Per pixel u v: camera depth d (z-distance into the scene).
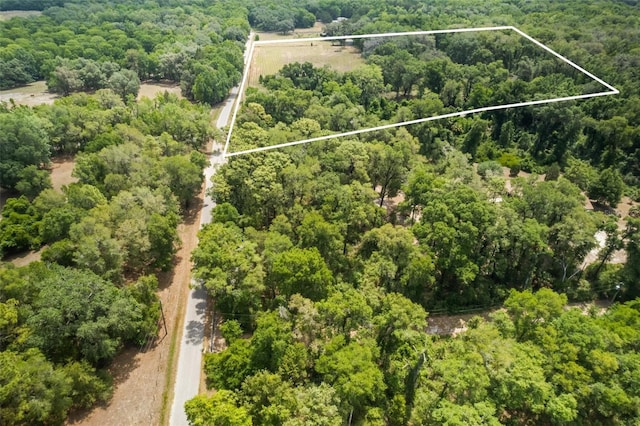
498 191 97.25
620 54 158.00
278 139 105.19
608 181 111.81
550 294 67.50
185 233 99.75
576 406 56.84
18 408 52.19
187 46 197.25
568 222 84.44
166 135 116.38
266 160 93.25
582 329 61.69
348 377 56.16
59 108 127.56
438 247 81.00
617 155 128.00
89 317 61.34
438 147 126.88
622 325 66.81
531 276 85.31
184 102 147.62
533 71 160.25
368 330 65.31
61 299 61.03
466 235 78.25
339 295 66.00
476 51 175.75
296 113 138.88
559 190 94.62
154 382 66.88
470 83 161.50
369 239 82.88
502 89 144.38
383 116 141.50
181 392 65.38
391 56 172.75
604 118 134.88
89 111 128.00
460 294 84.94
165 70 188.88
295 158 99.50
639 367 57.50
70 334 61.25
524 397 56.41
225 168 98.50
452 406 53.31
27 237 92.44
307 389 57.56
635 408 56.22
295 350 60.78
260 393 56.00
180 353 71.44
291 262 69.50
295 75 166.00
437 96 150.38
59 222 84.06
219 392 54.91
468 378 54.41
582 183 115.44
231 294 71.88
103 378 65.06
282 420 53.59
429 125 130.62
